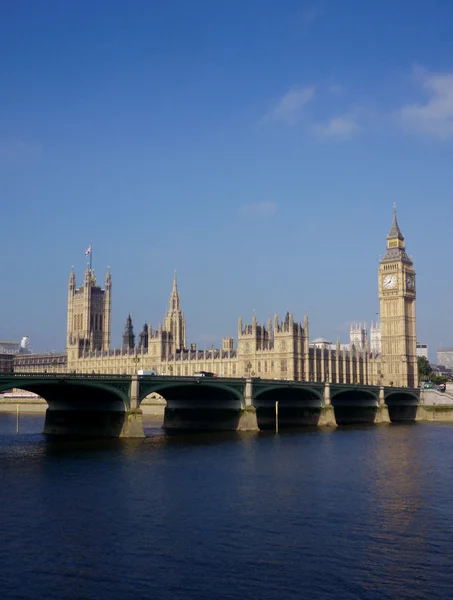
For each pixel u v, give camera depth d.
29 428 169.75
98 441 132.62
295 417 197.25
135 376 136.25
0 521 68.44
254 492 83.31
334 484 88.94
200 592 50.56
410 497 81.00
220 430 166.12
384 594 50.38
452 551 59.62
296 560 57.19
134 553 58.78
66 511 72.56
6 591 50.53
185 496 80.56
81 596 49.78
